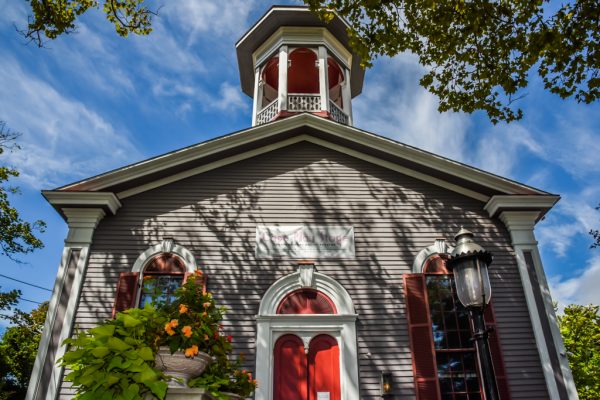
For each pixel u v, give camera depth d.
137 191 11.23
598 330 24.72
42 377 9.09
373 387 9.45
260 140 11.85
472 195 11.58
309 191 11.48
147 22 10.57
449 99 9.54
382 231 11.05
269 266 10.53
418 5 8.54
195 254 10.58
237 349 9.65
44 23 9.49
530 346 9.89
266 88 16.72
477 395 9.50
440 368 9.75
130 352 4.07
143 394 4.06
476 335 5.63
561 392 9.38
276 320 9.96
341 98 16.47
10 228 20.62
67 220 10.62
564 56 8.42
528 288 10.39
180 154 11.32
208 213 11.07
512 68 8.93
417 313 10.05
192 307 5.03
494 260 10.79
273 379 9.57
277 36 15.45
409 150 11.56
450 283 10.58
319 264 10.61
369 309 10.20
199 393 4.07
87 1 9.97
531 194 11.15
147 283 5.38
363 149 11.95
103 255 10.43
